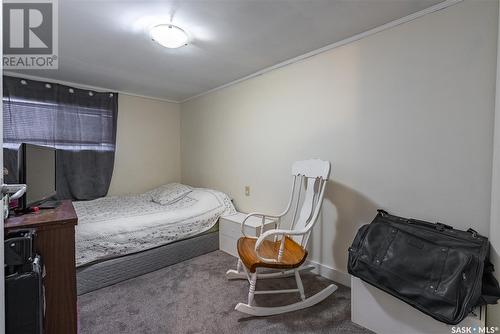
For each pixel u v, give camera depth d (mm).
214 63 2568
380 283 1456
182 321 1658
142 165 3824
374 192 1956
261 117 2818
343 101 2117
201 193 3107
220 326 1610
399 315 1444
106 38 2025
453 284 1214
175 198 3102
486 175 1486
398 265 1402
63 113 3082
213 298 1916
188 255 2615
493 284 1287
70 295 1203
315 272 2330
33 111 2881
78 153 3203
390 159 1868
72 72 2795
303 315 1718
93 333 1546
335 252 2195
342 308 1796
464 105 1553
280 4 1609
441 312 1217
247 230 2539
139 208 2756
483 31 1479
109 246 2090
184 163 4121
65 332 1192
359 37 1989
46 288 1144
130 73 2842
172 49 2242
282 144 2607
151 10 1657
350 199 2092
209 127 3584
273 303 1843
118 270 2139
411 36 1746
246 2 1585
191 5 1608
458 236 1448
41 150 1556
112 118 3475
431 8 1641
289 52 2316
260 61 2516
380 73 1903
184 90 3518
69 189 3170
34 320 938
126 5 1601
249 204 2998
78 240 1965
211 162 3568
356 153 2049
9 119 2730
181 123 4168
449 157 1615
